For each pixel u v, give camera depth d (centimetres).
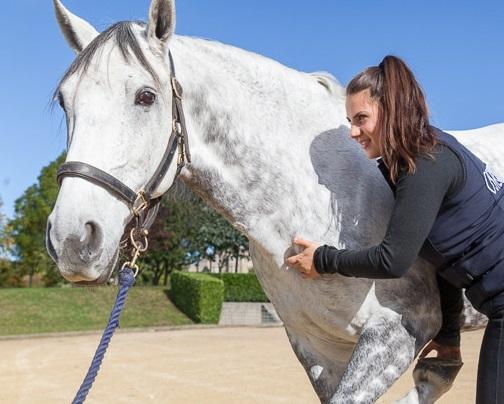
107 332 237
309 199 279
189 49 278
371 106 256
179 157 261
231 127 276
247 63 288
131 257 252
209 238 2652
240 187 277
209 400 705
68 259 224
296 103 292
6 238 3731
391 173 251
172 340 1412
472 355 999
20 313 1772
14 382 833
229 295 2039
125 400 711
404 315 269
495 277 246
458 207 246
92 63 243
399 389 728
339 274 262
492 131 352
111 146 236
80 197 229
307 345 295
